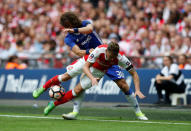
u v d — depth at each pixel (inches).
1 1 1678.2
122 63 555.8
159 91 813.2
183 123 546.6
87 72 528.1
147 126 487.5
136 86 561.3
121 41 1151.0
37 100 994.7
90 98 930.1
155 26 1133.1
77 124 503.2
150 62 909.8
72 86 951.0
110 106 776.3
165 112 670.5
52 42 1224.8
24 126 468.1
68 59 1002.7
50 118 609.9
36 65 1074.7
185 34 1049.5
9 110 799.1
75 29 574.2
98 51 540.4
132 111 693.9
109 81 908.6
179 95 807.1
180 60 864.3
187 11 1111.6
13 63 1099.9
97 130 427.8
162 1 1224.8
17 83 1053.2
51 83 618.5
